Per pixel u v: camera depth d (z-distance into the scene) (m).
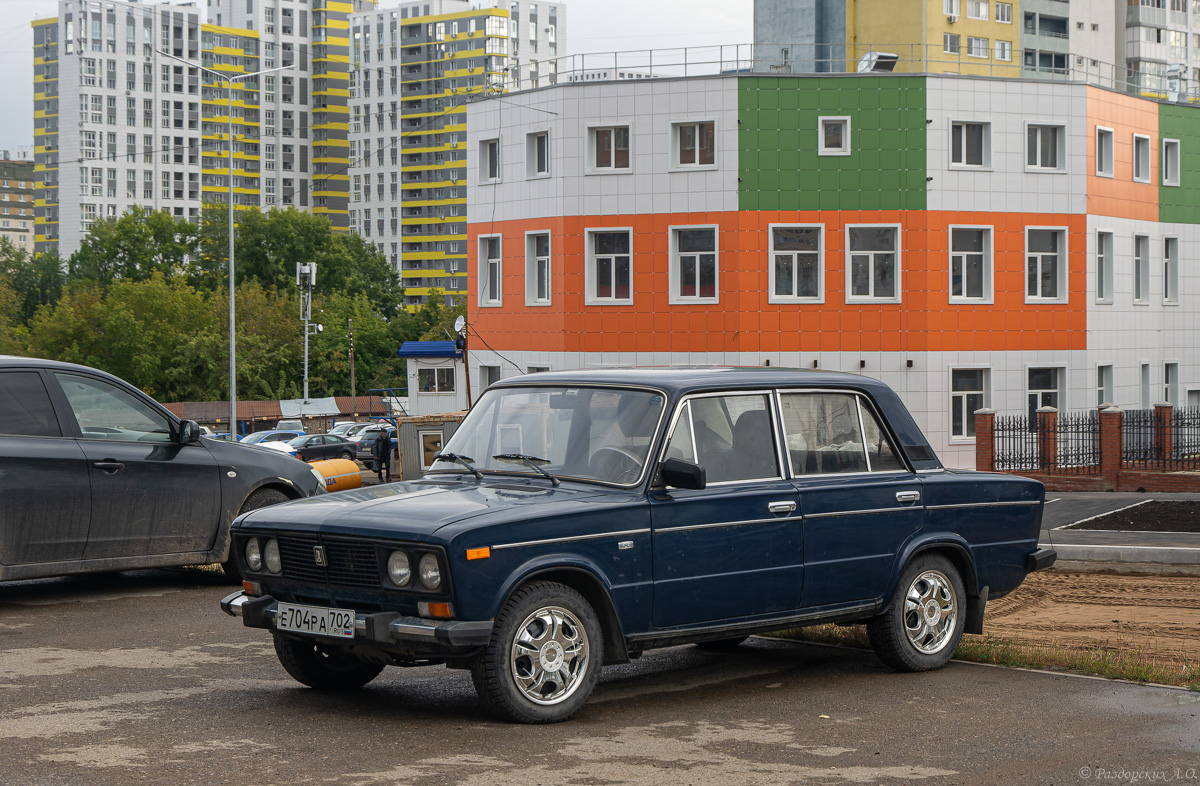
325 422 79.12
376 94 162.62
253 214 104.94
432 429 33.00
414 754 5.73
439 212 158.12
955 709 6.89
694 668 8.20
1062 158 37.75
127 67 158.38
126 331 84.12
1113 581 13.20
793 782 5.36
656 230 36.91
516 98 39.12
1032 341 37.38
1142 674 7.80
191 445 11.41
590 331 37.41
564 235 37.62
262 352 88.50
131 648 8.59
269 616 6.73
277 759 5.62
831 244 36.41
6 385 10.30
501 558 6.16
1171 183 41.41
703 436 7.17
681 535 6.88
